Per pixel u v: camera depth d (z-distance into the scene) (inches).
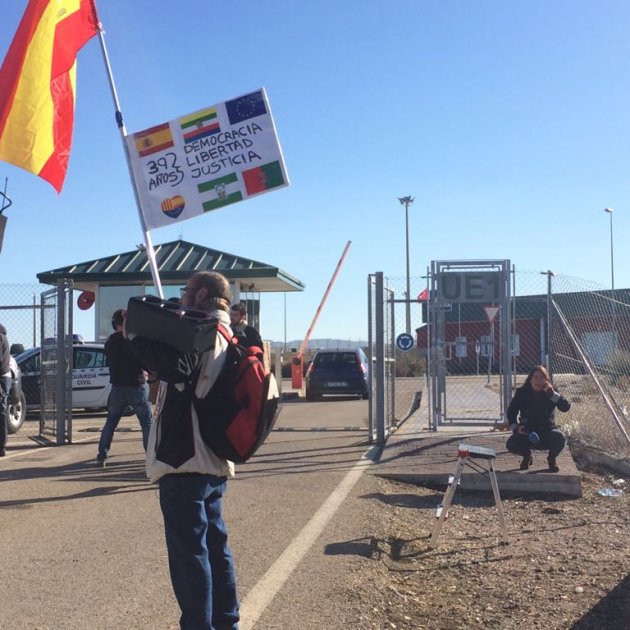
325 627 190.1
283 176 340.8
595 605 220.2
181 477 154.8
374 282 479.8
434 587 236.2
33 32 346.0
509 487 359.9
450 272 499.2
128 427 597.9
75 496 325.4
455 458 406.0
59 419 490.0
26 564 232.2
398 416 656.4
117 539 259.0
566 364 569.0
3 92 346.6
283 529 273.6
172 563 154.9
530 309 1027.3
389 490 353.1
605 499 350.9
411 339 692.7
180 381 151.6
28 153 346.9
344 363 879.7
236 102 341.7
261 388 155.1
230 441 153.0
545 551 272.8
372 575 230.8
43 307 525.7
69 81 357.7
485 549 275.1
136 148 344.2
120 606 198.7
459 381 970.7
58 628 185.0
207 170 341.7
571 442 449.1
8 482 356.2
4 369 435.2
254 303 1071.0
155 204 342.6
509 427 378.0
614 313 550.0
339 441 484.7
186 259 948.6
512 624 207.3
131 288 938.7
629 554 267.3
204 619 152.2
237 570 228.2
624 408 503.2
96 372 666.2
